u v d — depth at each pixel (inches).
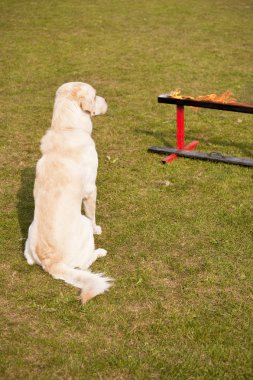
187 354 151.2
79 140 196.9
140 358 149.9
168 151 291.3
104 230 220.1
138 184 261.3
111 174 272.8
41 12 727.7
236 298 175.9
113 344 156.0
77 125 200.5
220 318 166.2
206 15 703.7
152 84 430.0
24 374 145.2
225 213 230.2
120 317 167.8
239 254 200.4
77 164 192.2
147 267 194.2
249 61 489.1
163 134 328.8
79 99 203.0
